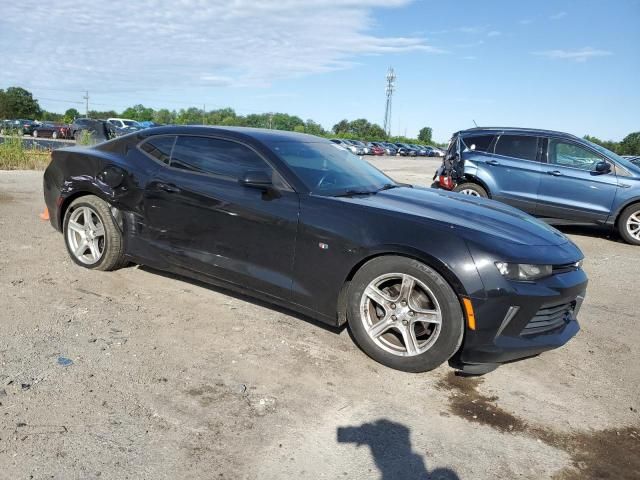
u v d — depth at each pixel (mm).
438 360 3158
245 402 2818
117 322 3693
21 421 2482
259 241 3717
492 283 3014
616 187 8258
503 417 2889
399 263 3215
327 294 3479
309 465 2359
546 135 8789
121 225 4473
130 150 4527
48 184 4969
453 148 9664
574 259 3412
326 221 3459
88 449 2334
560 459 2553
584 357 3781
